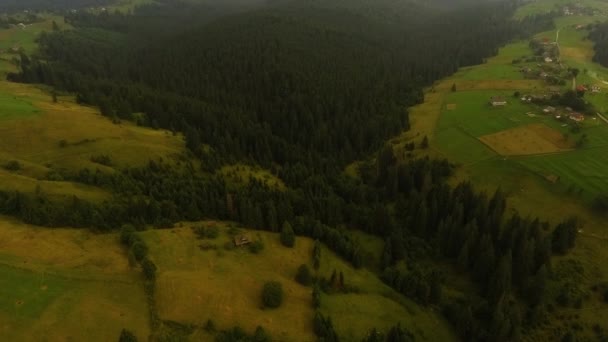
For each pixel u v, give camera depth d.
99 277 89.69
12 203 105.12
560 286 111.25
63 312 80.06
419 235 135.25
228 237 114.44
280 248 114.88
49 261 92.00
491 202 133.75
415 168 159.62
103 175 129.75
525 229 115.31
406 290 111.00
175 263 99.31
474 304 109.50
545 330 101.19
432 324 103.94
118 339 77.19
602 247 125.19
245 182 154.00
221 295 91.38
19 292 82.81
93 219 104.44
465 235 121.44
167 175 141.88
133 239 99.56
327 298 100.50
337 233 123.31
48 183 120.25
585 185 146.50
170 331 81.06
